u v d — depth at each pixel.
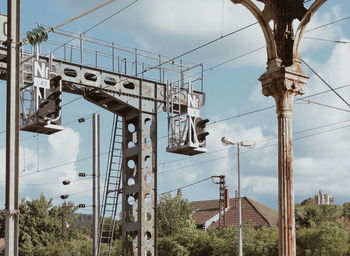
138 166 31.97
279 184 11.88
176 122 31.56
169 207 76.75
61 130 26.98
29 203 85.00
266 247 48.00
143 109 31.95
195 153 31.66
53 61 29.05
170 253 54.09
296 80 12.09
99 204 35.19
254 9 12.30
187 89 31.91
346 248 45.22
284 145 11.96
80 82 30.03
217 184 59.81
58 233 85.25
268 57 12.37
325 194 98.75
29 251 82.12
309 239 46.09
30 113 26.80
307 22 12.27
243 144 36.84
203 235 53.28
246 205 80.81
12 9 16.36
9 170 15.64
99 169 35.75
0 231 68.19
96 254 33.81
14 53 16.27
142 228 31.30
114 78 31.16
